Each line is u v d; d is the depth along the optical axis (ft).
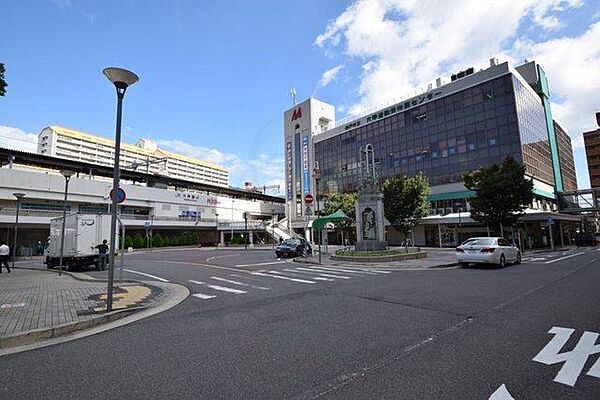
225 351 16.40
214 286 38.34
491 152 131.23
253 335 18.93
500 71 130.21
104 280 45.42
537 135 143.02
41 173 138.51
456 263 57.11
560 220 119.24
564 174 184.03
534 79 154.40
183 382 13.02
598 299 26.21
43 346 18.35
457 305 25.02
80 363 15.46
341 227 140.26
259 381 12.92
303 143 217.97
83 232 62.59
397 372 13.39
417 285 34.78
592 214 190.19
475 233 123.13
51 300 29.58
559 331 18.15
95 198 154.81
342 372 13.55
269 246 161.79
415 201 102.42
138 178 187.42
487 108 133.59
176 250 147.84
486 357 14.70
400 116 165.48
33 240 137.18
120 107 27.78
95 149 216.74
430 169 151.02
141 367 14.70
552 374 12.92
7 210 121.80
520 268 49.90
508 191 83.20
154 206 180.45
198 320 22.93
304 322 21.34
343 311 24.02
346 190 188.55
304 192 214.28
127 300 29.76
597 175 243.60
